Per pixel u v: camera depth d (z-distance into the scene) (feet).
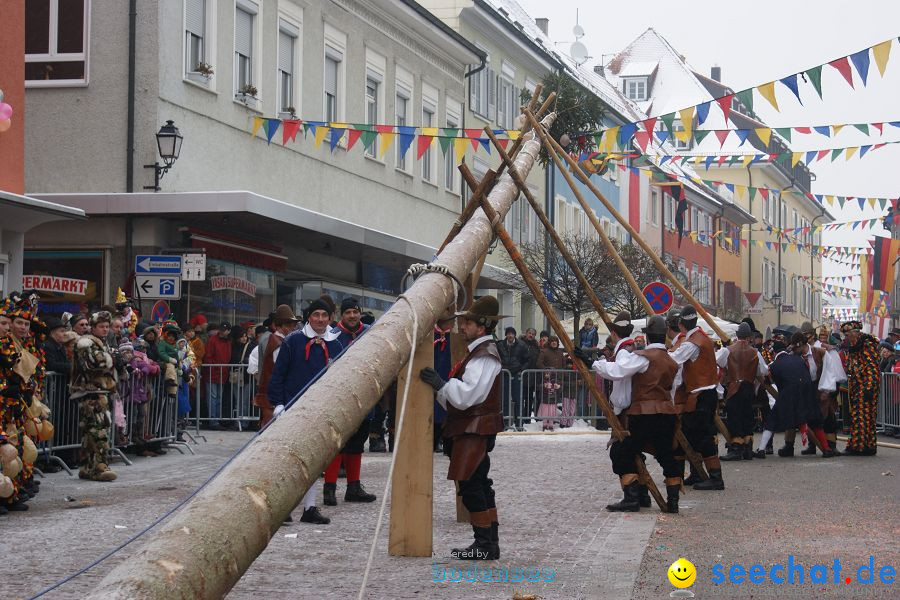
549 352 79.51
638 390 36.47
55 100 72.43
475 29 132.05
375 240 87.45
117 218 70.49
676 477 36.73
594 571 26.18
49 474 45.16
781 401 60.23
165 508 36.19
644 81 246.27
